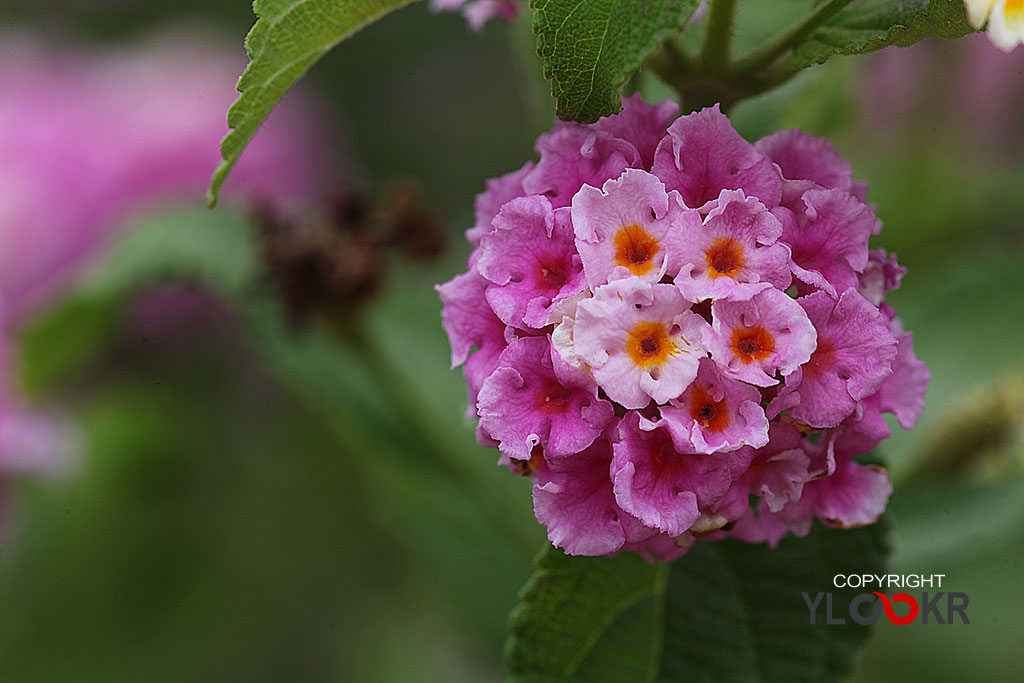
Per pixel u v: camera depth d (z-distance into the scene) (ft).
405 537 1.13
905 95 1.31
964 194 1.32
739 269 0.84
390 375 1.07
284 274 1.05
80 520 1.28
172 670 1.29
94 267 1.17
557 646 0.89
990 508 1.04
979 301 1.13
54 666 1.27
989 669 1.29
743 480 0.84
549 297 0.84
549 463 0.84
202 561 1.31
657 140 0.86
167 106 1.33
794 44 0.88
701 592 0.90
